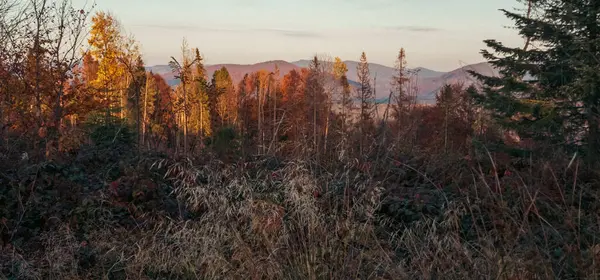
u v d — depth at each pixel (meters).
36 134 9.56
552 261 3.49
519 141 17.44
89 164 9.87
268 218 4.59
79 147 11.02
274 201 4.91
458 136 26.27
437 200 7.01
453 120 26.70
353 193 4.77
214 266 4.46
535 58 18.59
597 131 14.30
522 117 18.42
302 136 5.47
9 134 9.66
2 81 9.77
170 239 5.20
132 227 6.56
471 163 9.25
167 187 7.83
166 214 6.65
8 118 9.74
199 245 4.84
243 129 8.88
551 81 17.94
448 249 3.90
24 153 8.28
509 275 3.26
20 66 9.99
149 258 5.05
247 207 4.72
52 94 10.58
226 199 4.91
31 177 7.66
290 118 5.77
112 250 5.54
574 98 15.76
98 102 11.69
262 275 4.29
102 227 6.48
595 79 14.32
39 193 7.34
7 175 7.80
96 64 27.27
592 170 7.28
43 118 10.32
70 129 11.23
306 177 4.79
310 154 5.30
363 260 4.34
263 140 6.05
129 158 10.09
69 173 8.82
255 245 4.62
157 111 14.15
